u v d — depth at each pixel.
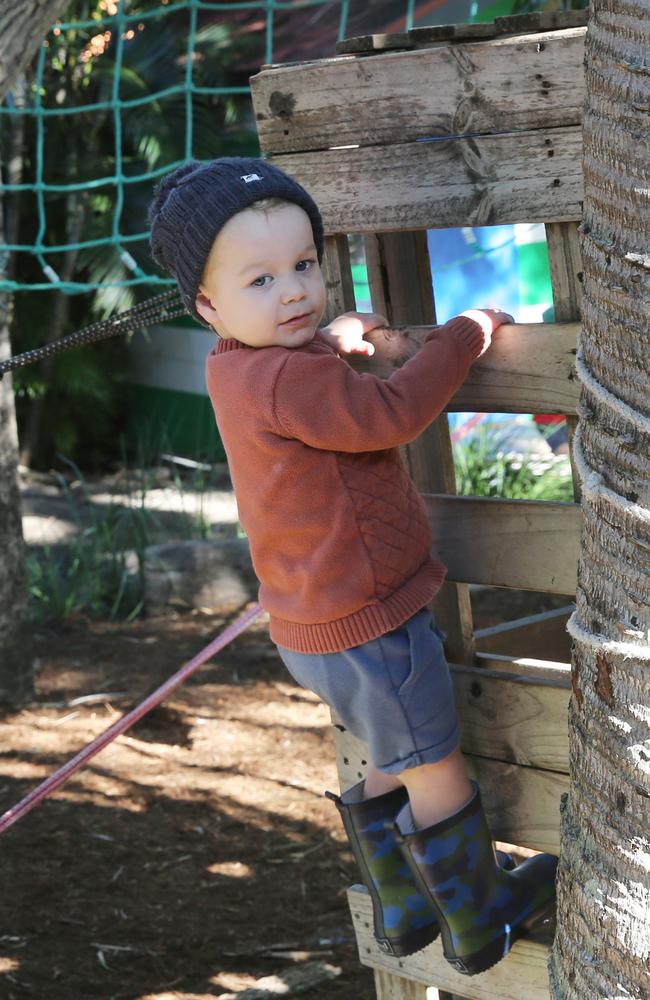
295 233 1.90
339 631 1.98
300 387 1.89
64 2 3.79
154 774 4.70
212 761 4.80
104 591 6.80
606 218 1.54
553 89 1.95
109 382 10.88
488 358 2.13
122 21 6.49
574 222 2.01
